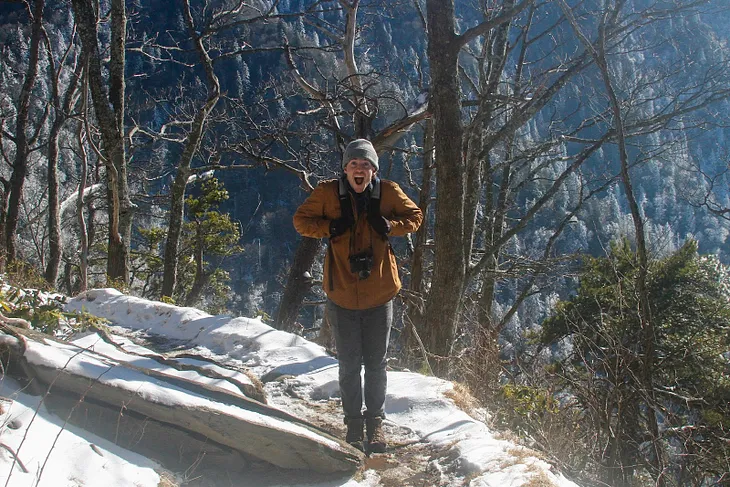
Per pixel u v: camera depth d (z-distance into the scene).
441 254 8.61
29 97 19.33
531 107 11.38
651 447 5.89
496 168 15.13
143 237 26.00
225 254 25.72
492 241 16.98
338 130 13.38
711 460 5.82
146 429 3.40
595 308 12.31
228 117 16.77
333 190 3.88
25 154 19.19
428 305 8.74
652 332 6.08
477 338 6.80
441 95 8.48
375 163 3.82
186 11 15.23
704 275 13.03
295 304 13.29
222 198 23.62
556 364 8.26
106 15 19.19
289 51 14.65
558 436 4.88
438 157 8.60
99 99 13.66
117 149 13.80
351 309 3.94
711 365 9.61
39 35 19.42
